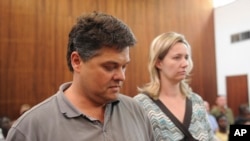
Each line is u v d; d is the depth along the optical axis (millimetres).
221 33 6930
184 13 6883
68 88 900
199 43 6996
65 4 5871
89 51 759
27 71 5492
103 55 756
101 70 765
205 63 7020
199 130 1194
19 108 5379
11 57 5402
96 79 772
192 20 6953
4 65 5348
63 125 793
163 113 1192
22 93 5426
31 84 5504
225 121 3775
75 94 846
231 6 6637
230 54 6680
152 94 1238
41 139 782
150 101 1227
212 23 7125
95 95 803
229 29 6695
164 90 1248
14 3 5484
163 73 1249
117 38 750
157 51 1244
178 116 1204
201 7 7051
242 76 6355
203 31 7039
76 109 807
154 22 6605
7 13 5430
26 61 5500
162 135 1163
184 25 6875
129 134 860
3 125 4137
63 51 5781
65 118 803
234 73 6578
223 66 6891
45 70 5621
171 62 1212
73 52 806
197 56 6961
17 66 5430
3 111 5273
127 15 6398
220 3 6926
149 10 6582
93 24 771
